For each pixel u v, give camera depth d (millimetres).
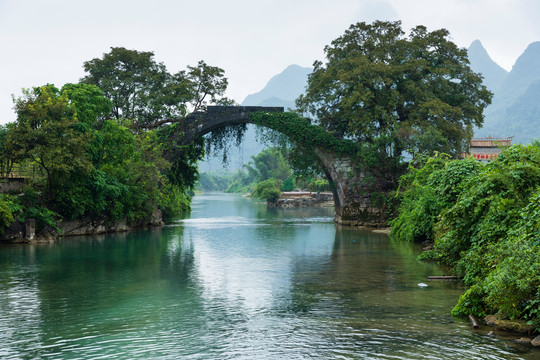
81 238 36969
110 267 23406
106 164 41781
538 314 12102
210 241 35094
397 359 10617
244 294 17391
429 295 16938
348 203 49781
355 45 50250
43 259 26031
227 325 13445
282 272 21938
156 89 54406
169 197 57344
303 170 53094
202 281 19906
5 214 31719
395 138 45281
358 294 17219
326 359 10695
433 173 31891
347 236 38906
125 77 53000
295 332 12688
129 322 13820
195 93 54844
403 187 44938
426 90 46906
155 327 13289
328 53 51781
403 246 31891
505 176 18047
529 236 14375
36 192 35344
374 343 11688
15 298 16859
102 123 43594
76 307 15570
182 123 53500
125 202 43688
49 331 12969
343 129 52188
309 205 104250
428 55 49781
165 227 47531
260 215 70188
